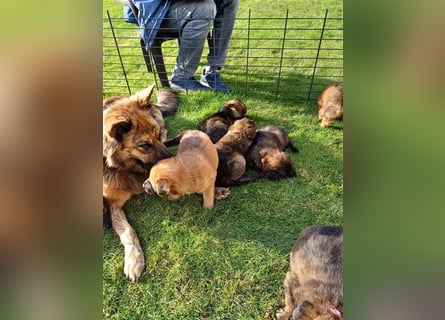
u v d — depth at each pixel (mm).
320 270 1613
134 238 1882
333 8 2797
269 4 2963
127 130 1861
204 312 1711
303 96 2455
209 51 2594
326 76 2551
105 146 1864
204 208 1985
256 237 1893
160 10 2285
